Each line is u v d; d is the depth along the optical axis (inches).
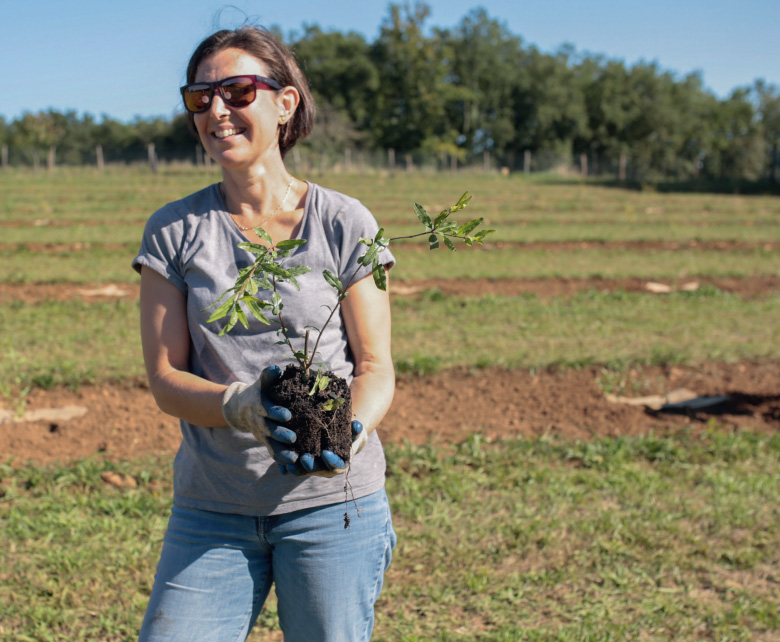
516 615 133.8
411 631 128.8
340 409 66.6
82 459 184.9
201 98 75.5
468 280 418.9
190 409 72.4
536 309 344.8
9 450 191.0
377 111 2288.4
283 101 80.5
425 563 148.5
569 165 1907.0
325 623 76.4
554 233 620.4
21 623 130.0
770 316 339.9
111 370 243.1
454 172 1672.0
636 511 168.2
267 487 74.3
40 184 1104.8
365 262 65.7
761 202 1056.8
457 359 262.2
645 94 2474.2
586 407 229.0
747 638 128.0
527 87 2411.4
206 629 74.4
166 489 175.3
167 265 77.8
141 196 904.9
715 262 488.7
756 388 246.7
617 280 424.8
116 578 141.6
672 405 233.3
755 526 162.9
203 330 76.2
